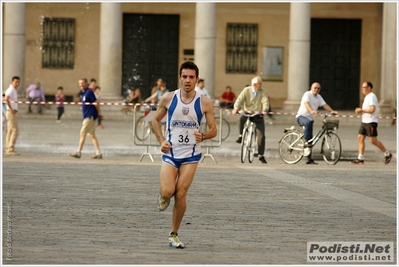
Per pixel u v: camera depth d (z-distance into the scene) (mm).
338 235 20000
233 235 19734
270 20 85875
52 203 24312
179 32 85812
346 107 87125
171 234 18188
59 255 17016
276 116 74125
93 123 40188
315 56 86938
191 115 18406
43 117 73375
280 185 30031
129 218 21906
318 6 86000
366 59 86750
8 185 28203
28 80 84500
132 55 85875
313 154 46188
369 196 27344
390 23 74750
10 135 41000
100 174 32406
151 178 31375
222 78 85938
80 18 84750
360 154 40781
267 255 17438
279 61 86125
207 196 26500
